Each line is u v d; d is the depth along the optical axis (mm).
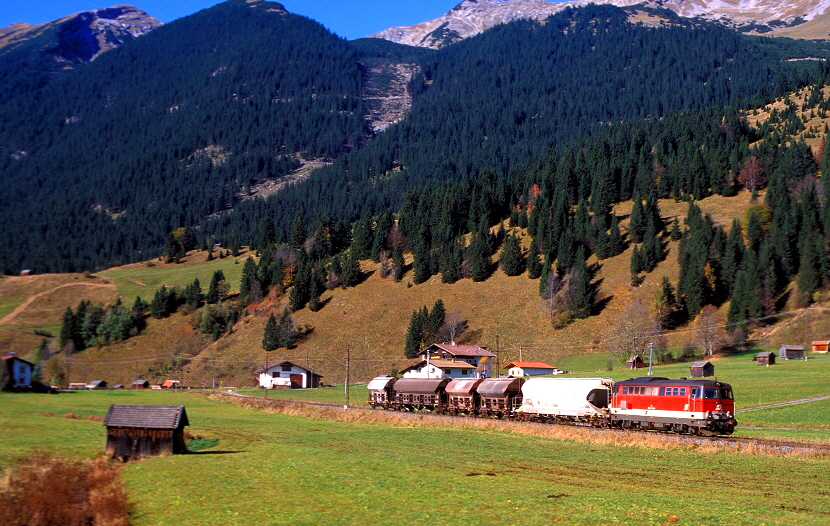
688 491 36531
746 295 160875
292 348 184250
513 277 197000
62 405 92125
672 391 65938
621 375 129000
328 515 31734
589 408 73250
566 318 171250
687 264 174500
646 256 185750
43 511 35656
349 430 70062
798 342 144875
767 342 149625
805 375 110312
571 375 133375
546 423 77250
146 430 51406
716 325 154250
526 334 171125
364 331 185250
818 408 79562
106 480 39656
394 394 106062
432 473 41812
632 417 69562
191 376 178250
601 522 29438
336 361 173750
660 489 37125
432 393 96750
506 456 49906
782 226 181625
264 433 66688
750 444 51844
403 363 165875
